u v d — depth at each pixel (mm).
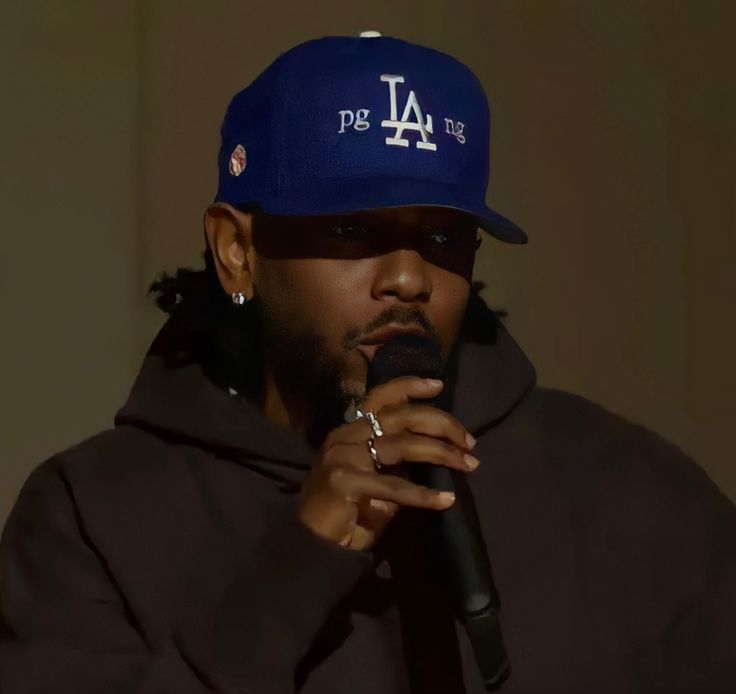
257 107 5594
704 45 10656
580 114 10484
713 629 5461
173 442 5820
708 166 10633
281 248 5348
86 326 9531
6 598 5551
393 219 5219
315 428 5664
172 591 5402
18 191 9383
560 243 10383
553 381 10312
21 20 9438
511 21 10359
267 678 4922
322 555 4934
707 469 10578
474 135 5441
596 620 5453
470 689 5270
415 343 5137
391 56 5430
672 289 10578
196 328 5980
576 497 5734
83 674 5246
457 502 4938
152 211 9719
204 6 9828
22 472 9289
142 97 9742
